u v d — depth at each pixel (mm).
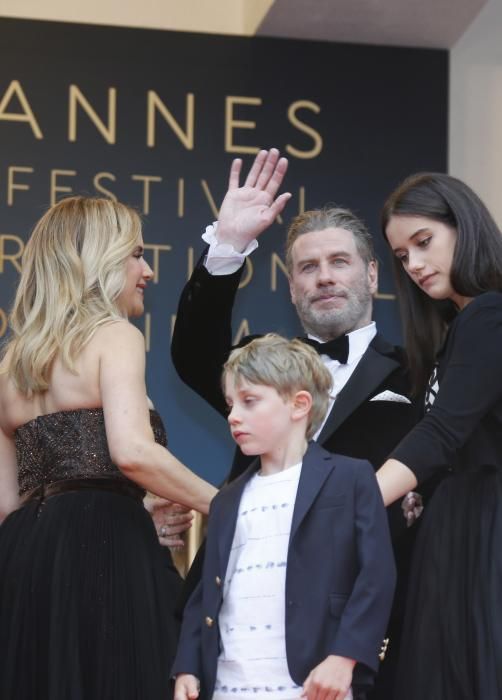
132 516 10562
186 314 11914
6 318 18750
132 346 10594
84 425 10516
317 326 11711
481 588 9359
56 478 10523
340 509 9125
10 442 11305
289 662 8852
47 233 11055
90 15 19688
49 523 10375
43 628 10172
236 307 19062
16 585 10336
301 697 8820
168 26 19781
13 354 10930
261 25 19188
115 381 10398
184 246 19234
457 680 9336
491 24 20266
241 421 9383
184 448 18891
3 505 11227
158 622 10383
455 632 9422
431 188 10156
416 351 10898
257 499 9336
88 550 10305
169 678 9906
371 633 8766
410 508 10992
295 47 19594
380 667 10742
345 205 19453
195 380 12109
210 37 19516
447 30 19406
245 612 9062
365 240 11875
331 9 18750
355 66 19641
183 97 19422
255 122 19469
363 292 11734
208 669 9125
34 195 19047
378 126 19594
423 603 9648
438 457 9453
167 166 19328
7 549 10516
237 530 9312
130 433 10211
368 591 8852
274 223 19266
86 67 19312
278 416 9383
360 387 11383
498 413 9742
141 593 10352
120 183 19219
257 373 9359
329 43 19625
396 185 19547
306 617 8906
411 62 19719
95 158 19203
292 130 19500
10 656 10203
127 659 10188
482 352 9617
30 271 11047
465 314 9781
